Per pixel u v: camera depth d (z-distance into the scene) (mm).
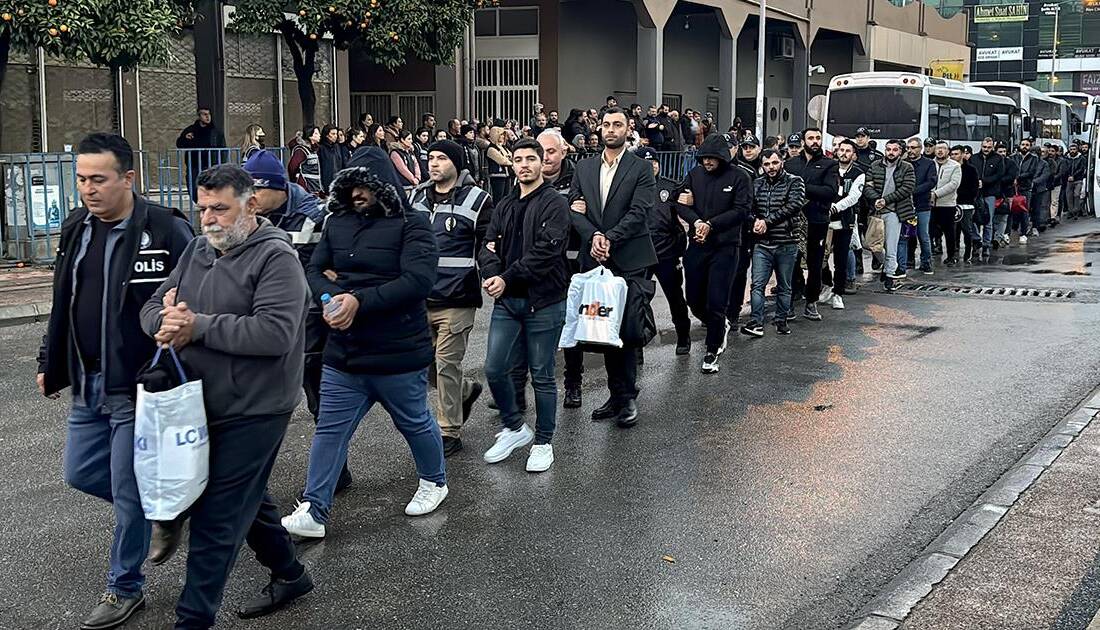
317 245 5180
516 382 6977
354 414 5152
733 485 5980
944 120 26875
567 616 4395
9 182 13750
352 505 5656
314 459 5141
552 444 6723
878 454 6551
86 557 4977
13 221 13859
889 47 42500
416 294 4965
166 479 3688
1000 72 82812
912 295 12805
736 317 10352
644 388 8180
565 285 6105
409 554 5016
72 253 4125
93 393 4156
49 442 6719
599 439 6840
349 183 4977
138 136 20188
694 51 35812
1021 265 15867
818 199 10633
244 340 3801
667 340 10039
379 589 4641
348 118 24469
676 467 6289
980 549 4859
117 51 13602
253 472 3924
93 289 4094
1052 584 4488
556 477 6105
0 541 5148
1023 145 21031
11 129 18297
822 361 9117
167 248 4125
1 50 13938
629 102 32406
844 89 26828
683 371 8742
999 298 12562
